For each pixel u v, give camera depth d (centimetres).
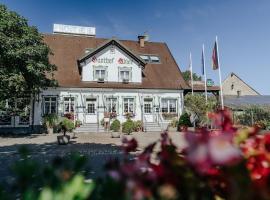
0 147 1719
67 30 3709
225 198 153
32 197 133
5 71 2328
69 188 134
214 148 126
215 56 2812
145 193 138
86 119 3045
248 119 2880
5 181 166
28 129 2905
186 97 2956
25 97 2661
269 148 175
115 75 3191
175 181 147
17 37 2456
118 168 144
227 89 6084
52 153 1436
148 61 3597
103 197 137
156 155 181
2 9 2467
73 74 3161
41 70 2531
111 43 3189
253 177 157
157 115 3225
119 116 3123
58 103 2984
